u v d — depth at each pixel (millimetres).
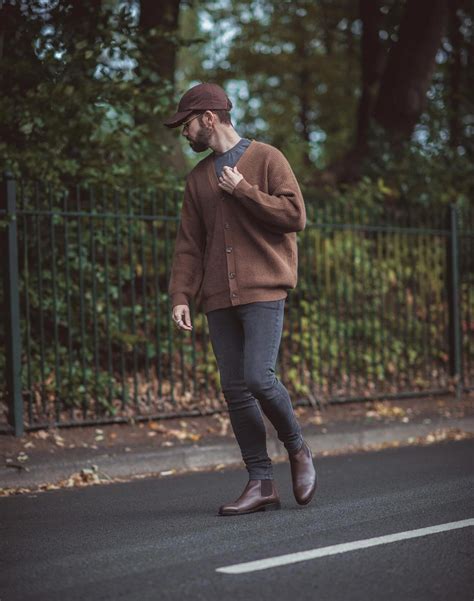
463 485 5777
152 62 9172
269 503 4906
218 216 4789
